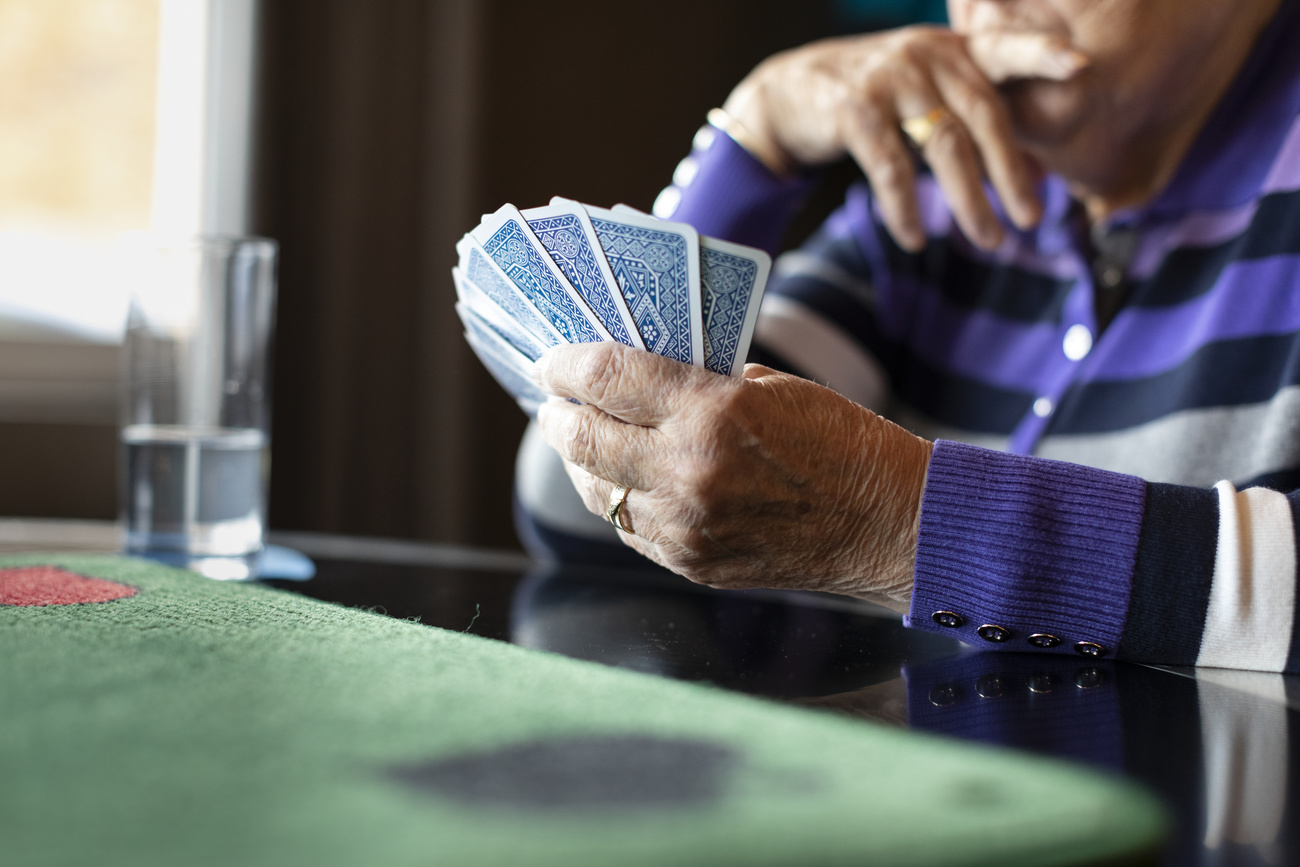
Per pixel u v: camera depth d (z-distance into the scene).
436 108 2.22
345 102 2.16
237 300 1.01
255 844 0.33
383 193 2.20
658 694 0.54
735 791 0.39
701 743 0.45
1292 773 0.48
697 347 0.71
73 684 0.52
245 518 1.05
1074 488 0.73
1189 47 1.15
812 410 0.72
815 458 0.71
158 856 0.32
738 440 0.69
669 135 2.57
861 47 1.28
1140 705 0.61
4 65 2.18
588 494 0.82
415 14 2.20
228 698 0.50
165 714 0.47
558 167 2.53
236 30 2.10
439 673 0.57
